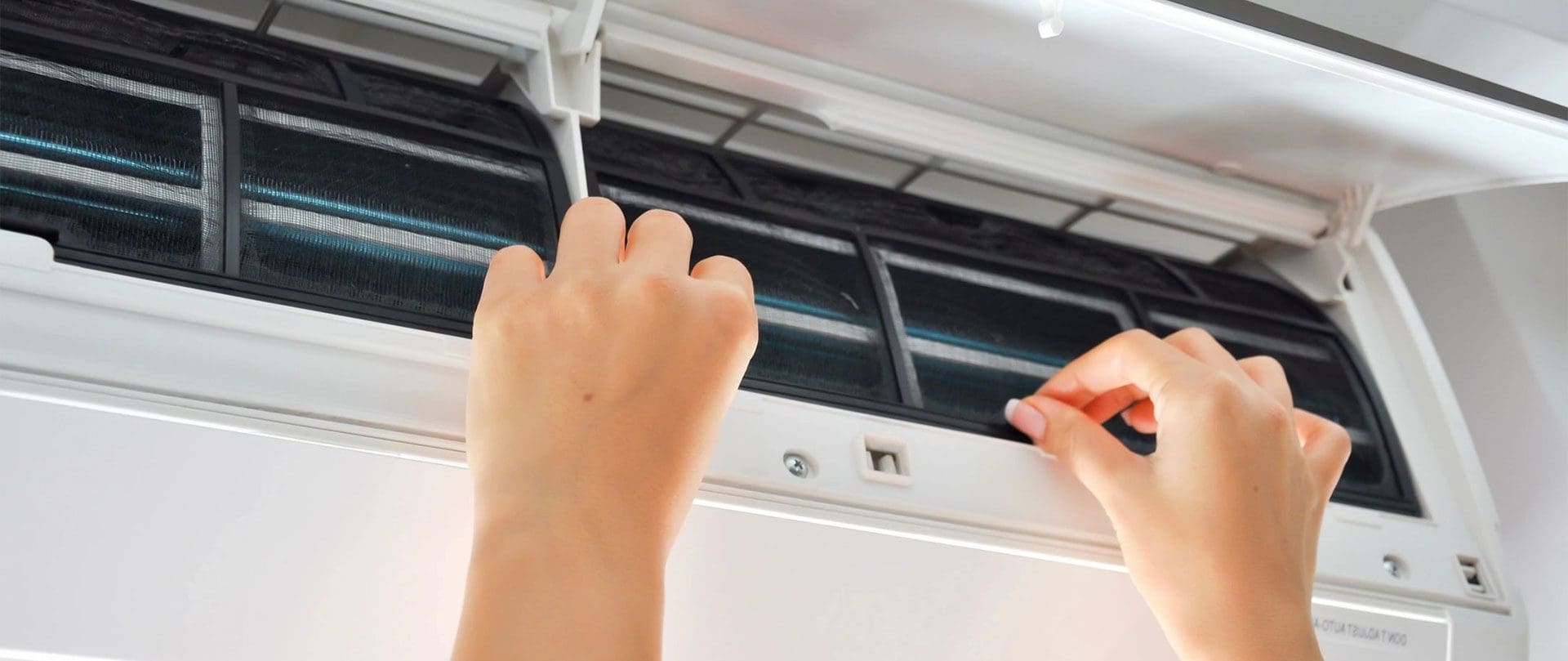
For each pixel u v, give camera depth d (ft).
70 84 3.25
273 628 2.81
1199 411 3.30
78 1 3.62
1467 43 4.08
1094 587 3.75
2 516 2.59
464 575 3.01
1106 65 4.27
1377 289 5.25
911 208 4.81
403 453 3.01
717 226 4.06
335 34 4.17
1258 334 4.93
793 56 4.42
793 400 3.67
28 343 2.72
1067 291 4.66
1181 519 3.27
